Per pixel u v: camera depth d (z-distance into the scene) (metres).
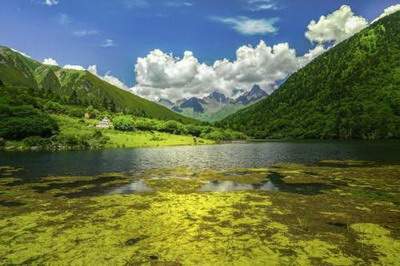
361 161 92.12
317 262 25.94
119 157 117.25
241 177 67.62
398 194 48.78
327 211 39.75
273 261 26.25
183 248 28.97
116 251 28.52
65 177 70.31
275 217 37.47
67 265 26.08
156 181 64.19
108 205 43.97
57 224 35.78
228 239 30.83
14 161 103.75
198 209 41.31
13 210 41.91
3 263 26.42
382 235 31.31
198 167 86.12
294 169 78.19
